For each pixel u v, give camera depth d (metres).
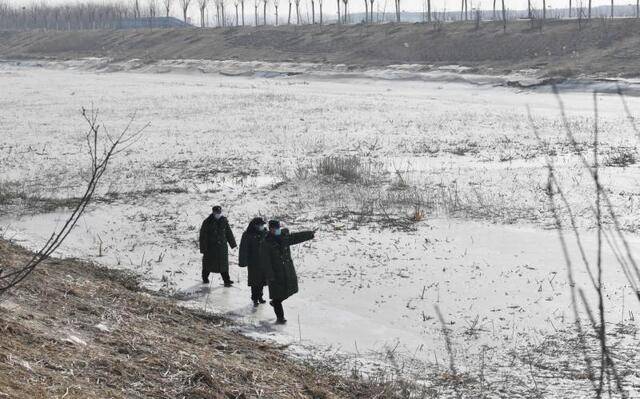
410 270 15.94
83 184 28.23
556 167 28.70
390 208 22.62
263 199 24.47
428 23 124.25
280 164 32.66
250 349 10.84
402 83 89.81
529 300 13.59
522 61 92.56
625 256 15.91
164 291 14.53
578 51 90.75
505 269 15.69
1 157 35.69
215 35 147.88
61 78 108.69
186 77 110.94
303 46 125.62
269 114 54.56
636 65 77.88
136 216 22.03
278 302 12.63
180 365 8.92
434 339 11.94
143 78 109.19
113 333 9.86
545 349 11.07
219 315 12.95
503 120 48.38
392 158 33.97
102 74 122.88
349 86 88.44
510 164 30.86
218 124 48.72
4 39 194.88
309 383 9.48
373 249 17.83
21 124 49.34
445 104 61.75
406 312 13.32
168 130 45.81
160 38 154.88
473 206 22.25
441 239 18.66
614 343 11.07
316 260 17.00
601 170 27.66
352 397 9.20
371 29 127.25
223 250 15.08
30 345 8.26
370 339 11.94
